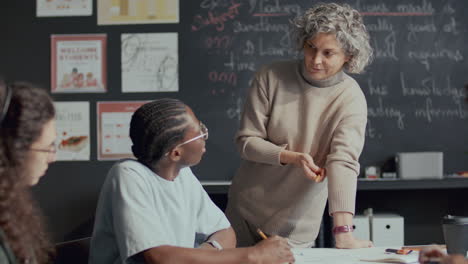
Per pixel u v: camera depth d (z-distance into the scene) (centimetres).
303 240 215
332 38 192
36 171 108
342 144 195
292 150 210
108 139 388
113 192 146
